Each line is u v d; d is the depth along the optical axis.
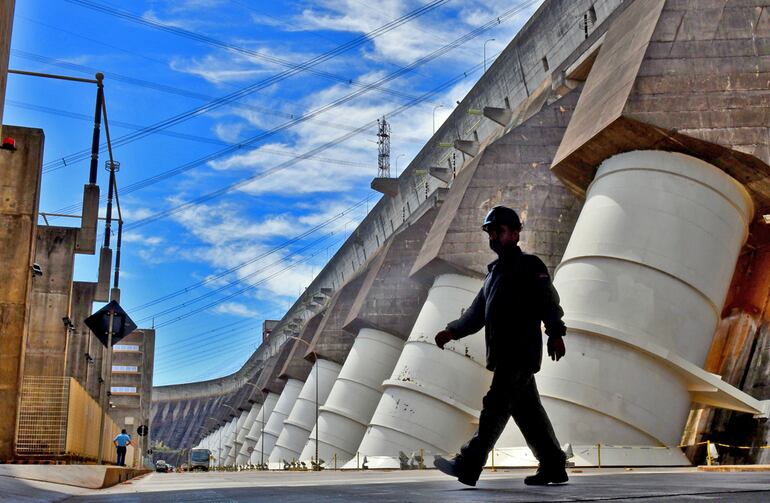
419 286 60.84
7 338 19.72
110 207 38.12
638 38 31.92
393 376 46.69
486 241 44.31
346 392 61.25
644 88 30.08
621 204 30.77
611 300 29.92
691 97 29.89
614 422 29.19
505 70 57.09
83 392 23.73
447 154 67.44
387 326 60.56
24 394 20.38
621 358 29.53
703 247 29.70
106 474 13.65
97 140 32.56
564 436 29.41
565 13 48.81
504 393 5.54
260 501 4.21
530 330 5.55
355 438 60.78
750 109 29.62
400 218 76.50
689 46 30.50
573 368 29.92
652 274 29.66
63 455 20.05
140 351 80.69
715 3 30.97
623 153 31.72
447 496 4.28
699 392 29.73
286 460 77.81
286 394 94.88
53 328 32.41
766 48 30.27
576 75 46.75
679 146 30.19
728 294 34.59
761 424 28.86
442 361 45.31
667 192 30.14
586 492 4.32
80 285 44.94
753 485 4.90
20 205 20.53
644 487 4.86
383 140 93.62
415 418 45.00
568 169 34.75
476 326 5.91
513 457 31.52
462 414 44.88
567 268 31.81
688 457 31.59
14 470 8.87
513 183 44.03
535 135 44.59
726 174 30.28
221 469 116.38
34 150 20.92
